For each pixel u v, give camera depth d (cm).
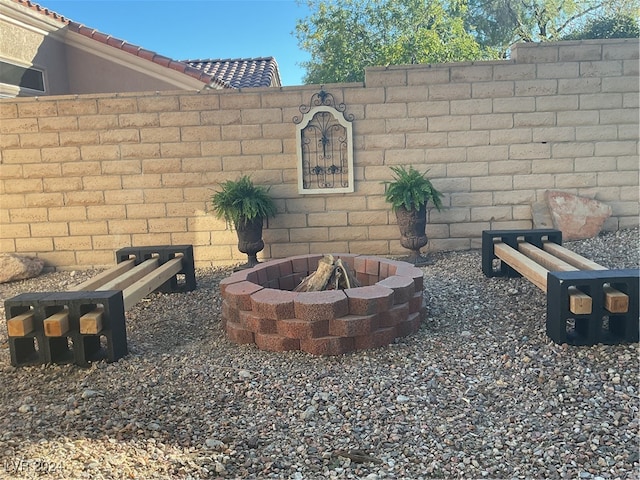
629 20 1306
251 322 456
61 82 1105
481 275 655
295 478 277
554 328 433
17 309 432
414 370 403
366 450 302
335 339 430
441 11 2092
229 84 1292
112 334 434
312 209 789
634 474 269
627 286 416
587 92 756
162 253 673
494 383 379
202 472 281
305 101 768
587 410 335
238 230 744
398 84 762
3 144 793
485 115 764
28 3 1002
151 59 1084
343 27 2116
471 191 778
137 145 788
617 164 766
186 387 388
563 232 757
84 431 322
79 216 805
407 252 791
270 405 358
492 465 284
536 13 2192
